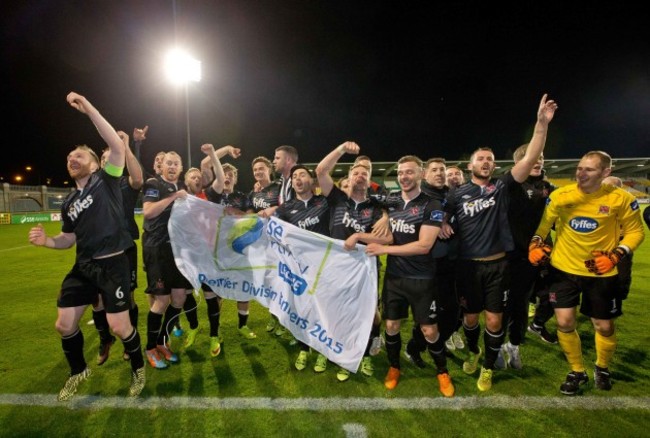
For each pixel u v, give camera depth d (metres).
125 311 2.91
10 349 3.89
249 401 2.84
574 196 2.96
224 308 5.43
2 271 8.22
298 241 3.35
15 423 2.60
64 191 32.03
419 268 2.92
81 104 2.65
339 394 2.94
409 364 3.49
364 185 3.19
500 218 3.04
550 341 3.96
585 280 2.92
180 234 3.61
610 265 2.74
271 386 3.07
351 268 3.18
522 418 2.59
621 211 2.84
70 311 2.83
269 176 4.43
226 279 3.62
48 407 2.79
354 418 2.61
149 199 3.40
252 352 3.79
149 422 2.60
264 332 4.39
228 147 4.94
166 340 3.57
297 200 3.61
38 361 3.60
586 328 4.40
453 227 3.24
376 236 3.05
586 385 3.02
